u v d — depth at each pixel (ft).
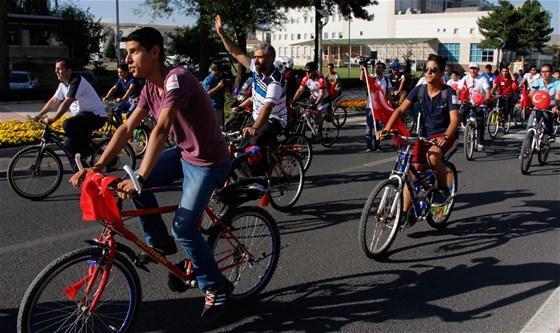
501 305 13.24
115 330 10.96
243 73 71.82
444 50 254.47
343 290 14.01
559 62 231.50
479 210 21.76
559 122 40.40
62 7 135.95
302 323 12.27
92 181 9.82
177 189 23.08
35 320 10.09
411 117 49.32
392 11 272.31
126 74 37.01
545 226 19.67
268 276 13.65
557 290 14.10
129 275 10.82
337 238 18.16
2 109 58.49
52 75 111.65
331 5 94.79
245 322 12.30
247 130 18.60
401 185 16.22
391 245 17.13
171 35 116.78
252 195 12.76
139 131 33.12
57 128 35.99
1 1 68.03
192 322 12.24
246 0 65.00
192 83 10.58
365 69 17.57
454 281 14.67
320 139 38.22
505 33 181.57
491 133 43.42
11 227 18.79
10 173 21.84
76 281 10.71
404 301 13.42
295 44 284.20
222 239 12.71
